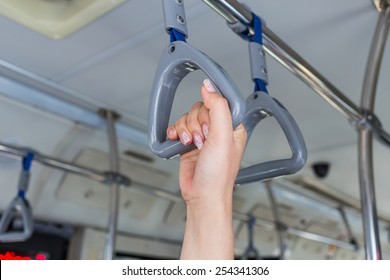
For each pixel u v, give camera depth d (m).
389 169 3.39
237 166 0.68
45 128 2.50
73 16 1.50
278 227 3.71
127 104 2.37
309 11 1.48
